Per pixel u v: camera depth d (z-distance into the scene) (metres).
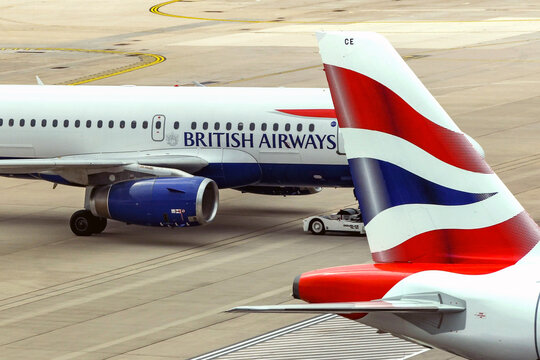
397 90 49.72
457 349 47.97
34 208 120.00
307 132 105.12
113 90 114.31
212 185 103.19
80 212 107.00
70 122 112.94
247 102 108.44
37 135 113.62
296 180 107.56
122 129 111.38
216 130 108.38
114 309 84.06
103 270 95.12
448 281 48.09
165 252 100.88
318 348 73.81
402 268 49.91
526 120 158.25
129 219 103.19
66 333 78.50
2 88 116.88
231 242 104.06
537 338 46.06
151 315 82.25
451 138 49.44
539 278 47.53
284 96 107.75
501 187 49.41
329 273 50.50
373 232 50.88
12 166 102.56
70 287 90.12
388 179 50.28
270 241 104.06
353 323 79.38
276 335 77.00
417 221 50.16
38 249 102.62
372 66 49.84
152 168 104.50
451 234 49.81
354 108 50.28
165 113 110.38
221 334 77.50
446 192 49.69
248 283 90.06
